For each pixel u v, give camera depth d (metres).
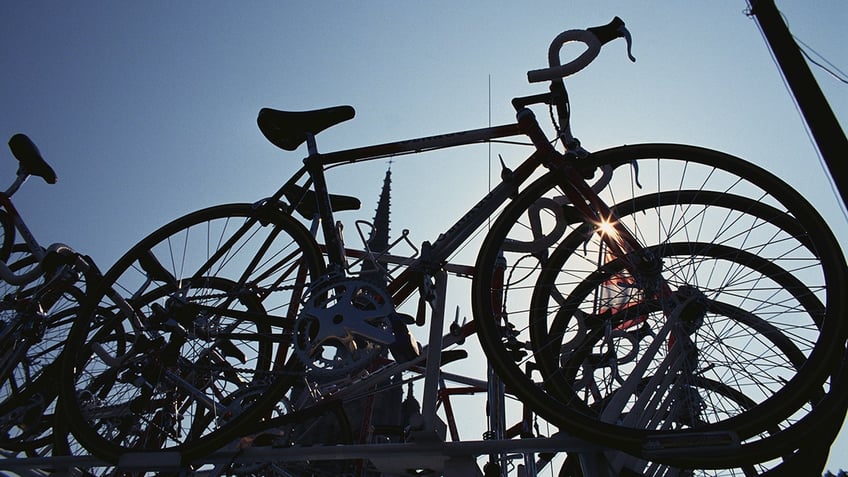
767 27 4.68
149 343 4.08
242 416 3.50
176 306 4.06
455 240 3.93
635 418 3.39
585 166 3.80
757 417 2.79
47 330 5.05
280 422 3.56
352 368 3.47
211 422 4.50
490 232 3.61
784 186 3.29
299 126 4.49
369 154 4.34
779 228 3.55
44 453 5.02
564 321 4.42
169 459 3.43
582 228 4.38
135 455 3.48
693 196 3.91
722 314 3.83
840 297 2.88
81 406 3.98
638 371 3.42
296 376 3.56
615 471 3.20
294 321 3.94
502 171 4.05
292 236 4.16
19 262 5.53
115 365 4.09
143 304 4.68
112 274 4.34
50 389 4.84
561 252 4.34
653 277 3.69
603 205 3.76
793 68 4.53
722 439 2.77
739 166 3.45
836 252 2.99
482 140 4.18
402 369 4.80
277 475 5.33
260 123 4.51
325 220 4.16
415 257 4.00
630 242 3.73
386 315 3.54
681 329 3.62
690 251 3.85
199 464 3.49
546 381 3.93
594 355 4.34
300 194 4.46
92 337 4.59
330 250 4.04
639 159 3.75
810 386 2.75
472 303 3.39
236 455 3.41
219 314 4.05
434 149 4.27
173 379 4.21
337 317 3.57
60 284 5.00
